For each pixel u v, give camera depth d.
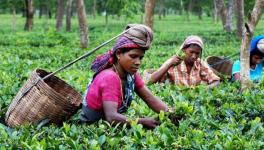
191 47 7.87
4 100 6.88
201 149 4.72
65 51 17.33
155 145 4.73
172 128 5.34
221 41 24.84
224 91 7.30
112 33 31.16
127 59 5.12
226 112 6.14
